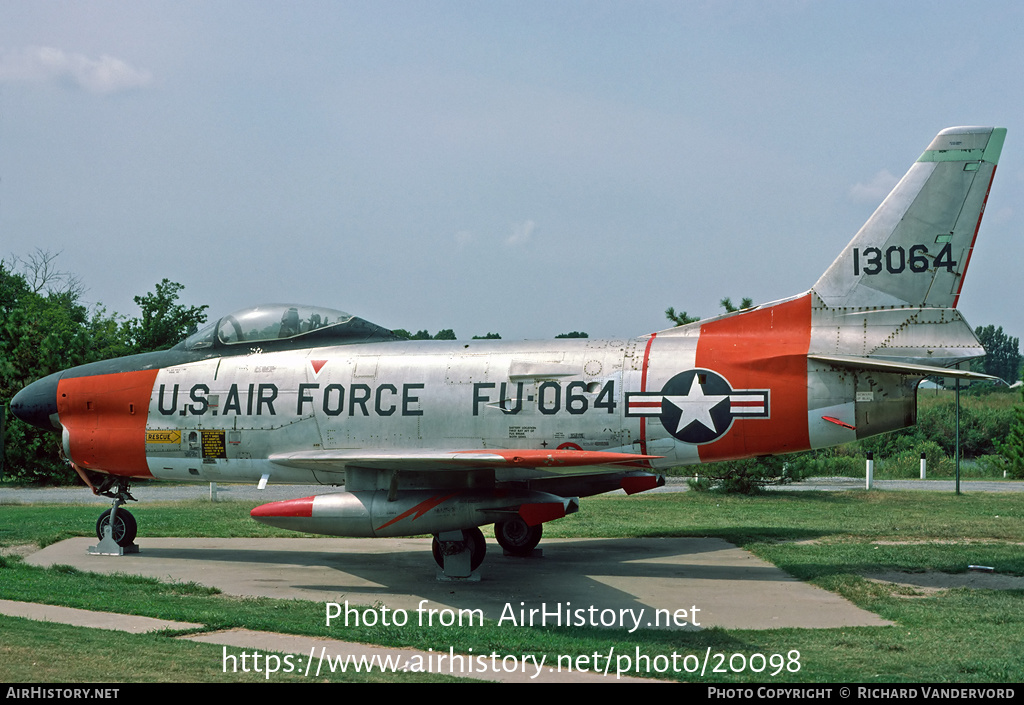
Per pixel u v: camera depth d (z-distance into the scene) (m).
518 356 12.18
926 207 11.66
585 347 12.15
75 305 61.53
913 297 11.61
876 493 21.06
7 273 53.03
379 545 14.30
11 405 13.91
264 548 13.92
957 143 11.62
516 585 10.91
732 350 11.67
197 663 6.79
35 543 14.08
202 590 10.30
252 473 13.00
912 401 11.32
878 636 8.22
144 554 13.28
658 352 11.83
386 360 12.54
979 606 9.43
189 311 38.22
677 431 11.49
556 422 11.73
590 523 16.05
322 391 12.49
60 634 7.51
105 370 13.59
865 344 11.55
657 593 10.39
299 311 13.36
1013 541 13.72
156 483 27.52
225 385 12.91
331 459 10.89
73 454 13.48
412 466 10.77
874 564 11.80
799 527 15.36
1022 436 29.70
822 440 11.41
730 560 12.64
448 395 12.05
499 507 10.83
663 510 17.81
